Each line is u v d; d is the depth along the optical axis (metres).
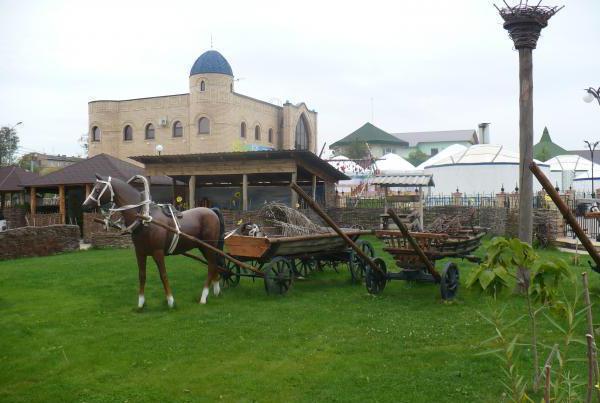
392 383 6.41
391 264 15.70
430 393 6.10
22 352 7.78
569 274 4.98
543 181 6.55
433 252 10.98
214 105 49.12
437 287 12.13
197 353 7.67
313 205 9.88
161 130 51.84
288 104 58.72
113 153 53.62
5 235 18.16
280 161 26.33
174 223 10.50
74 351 7.81
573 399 4.72
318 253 12.58
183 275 14.12
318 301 10.90
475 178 36.94
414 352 7.49
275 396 6.15
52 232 19.89
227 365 7.17
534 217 20.30
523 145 10.89
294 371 6.91
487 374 6.59
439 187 38.91
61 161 80.06
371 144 99.31
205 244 10.67
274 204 12.76
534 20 10.52
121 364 7.27
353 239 13.23
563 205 6.59
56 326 9.18
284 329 8.80
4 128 73.12
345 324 9.04
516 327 8.56
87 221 26.03
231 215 25.70
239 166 27.11
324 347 7.82
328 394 6.14
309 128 64.00
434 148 109.00
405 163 49.75
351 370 6.88
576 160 51.25
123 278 13.72
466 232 12.90
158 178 32.84
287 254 11.85
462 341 7.97
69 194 32.38
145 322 9.37
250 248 11.45
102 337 8.47
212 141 49.19
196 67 49.47
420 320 9.18
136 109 52.88
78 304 10.84
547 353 7.28
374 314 9.68
